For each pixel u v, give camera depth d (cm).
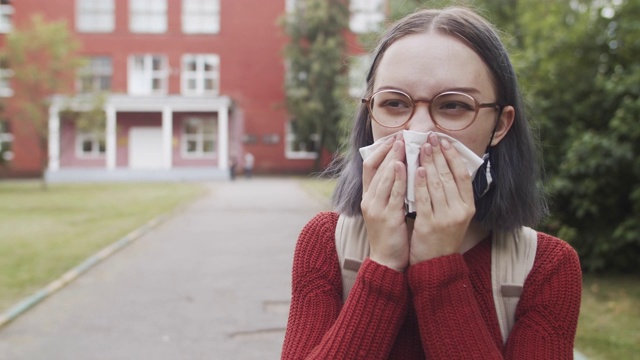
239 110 3572
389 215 126
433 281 122
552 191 667
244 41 3566
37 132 2411
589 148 656
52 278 704
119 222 1241
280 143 3597
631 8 727
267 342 477
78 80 2692
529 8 927
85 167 3462
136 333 498
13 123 3312
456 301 122
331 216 148
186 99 3366
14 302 596
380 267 125
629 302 571
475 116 128
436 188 124
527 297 134
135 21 3531
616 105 710
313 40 3322
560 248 139
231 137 3578
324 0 3231
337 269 140
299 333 134
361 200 142
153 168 3444
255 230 1144
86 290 653
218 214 1427
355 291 127
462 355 119
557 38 755
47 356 443
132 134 3528
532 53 766
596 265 691
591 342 451
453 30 130
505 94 136
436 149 125
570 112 737
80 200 1828
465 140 129
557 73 747
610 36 739
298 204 1695
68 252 880
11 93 2692
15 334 495
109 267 783
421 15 136
